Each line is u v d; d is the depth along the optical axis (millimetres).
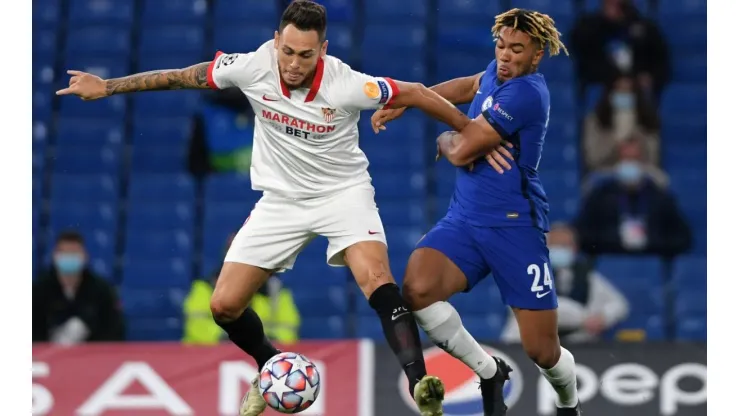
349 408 29609
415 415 29547
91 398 29734
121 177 46156
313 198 21312
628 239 41625
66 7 51531
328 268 41844
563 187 45375
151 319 41688
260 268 21750
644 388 29656
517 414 29125
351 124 20922
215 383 29844
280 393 20078
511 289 21906
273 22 51500
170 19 51531
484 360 22609
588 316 34625
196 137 45438
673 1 52312
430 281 21484
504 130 21141
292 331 34719
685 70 50375
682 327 40750
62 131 47688
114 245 43812
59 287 34938
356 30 50750
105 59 49875
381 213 44500
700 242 45188
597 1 51781
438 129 47438
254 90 20625
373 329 40500
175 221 44531
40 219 44719
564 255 34750
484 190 21703
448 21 51250
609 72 48312
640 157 43156
